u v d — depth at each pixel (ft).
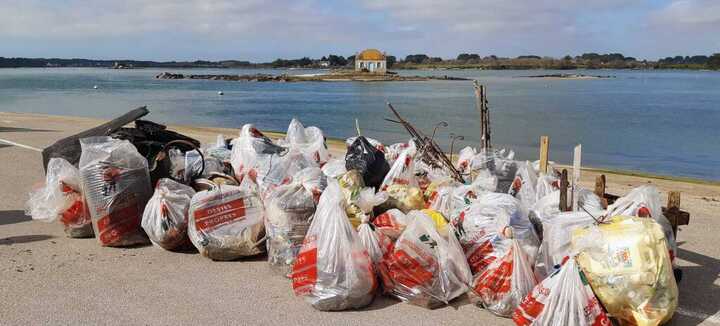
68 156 19.25
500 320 12.25
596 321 11.14
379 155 18.58
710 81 310.86
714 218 20.97
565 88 225.15
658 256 11.52
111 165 16.35
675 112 107.55
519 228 13.65
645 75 457.27
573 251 12.14
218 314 12.26
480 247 13.53
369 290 12.75
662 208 15.33
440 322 12.09
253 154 19.22
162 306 12.61
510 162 19.51
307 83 281.33
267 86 242.99
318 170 15.78
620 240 11.67
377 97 160.56
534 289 11.65
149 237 16.22
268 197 15.16
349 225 12.98
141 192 16.71
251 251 15.56
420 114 102.53
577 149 15.43
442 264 12.98
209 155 21.45
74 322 11.80
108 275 14.39
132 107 117.60
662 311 11.46
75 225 17.21
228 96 166.61
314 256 12.75
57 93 174.91
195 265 15.19
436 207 16.03
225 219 15.42
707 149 60.54
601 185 17.38
